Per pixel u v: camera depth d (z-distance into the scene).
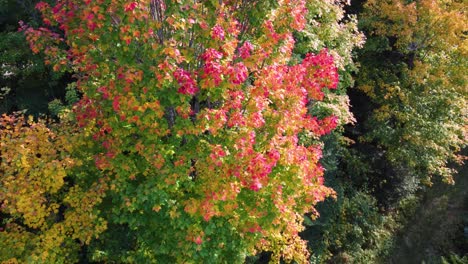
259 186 5.43
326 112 10.02
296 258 8.06
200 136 5.96
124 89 5.17
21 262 6.37
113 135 6.15
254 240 6.80
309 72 6.64
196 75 5.34
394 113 13.18
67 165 6.36
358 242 12.92
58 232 6.54
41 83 10.62
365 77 13.79
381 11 12.92
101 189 6.48
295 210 7.13
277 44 5.84
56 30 10.12
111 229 7.45
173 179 5.60
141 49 5.12
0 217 8.03
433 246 14.26
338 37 10.96
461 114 13.59
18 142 6.40
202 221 6.30
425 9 12.17
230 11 5.74
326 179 11.55
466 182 16.64
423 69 12.77
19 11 10.86
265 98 5.81
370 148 14.61
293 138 6.15
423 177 14.80
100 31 5.19
